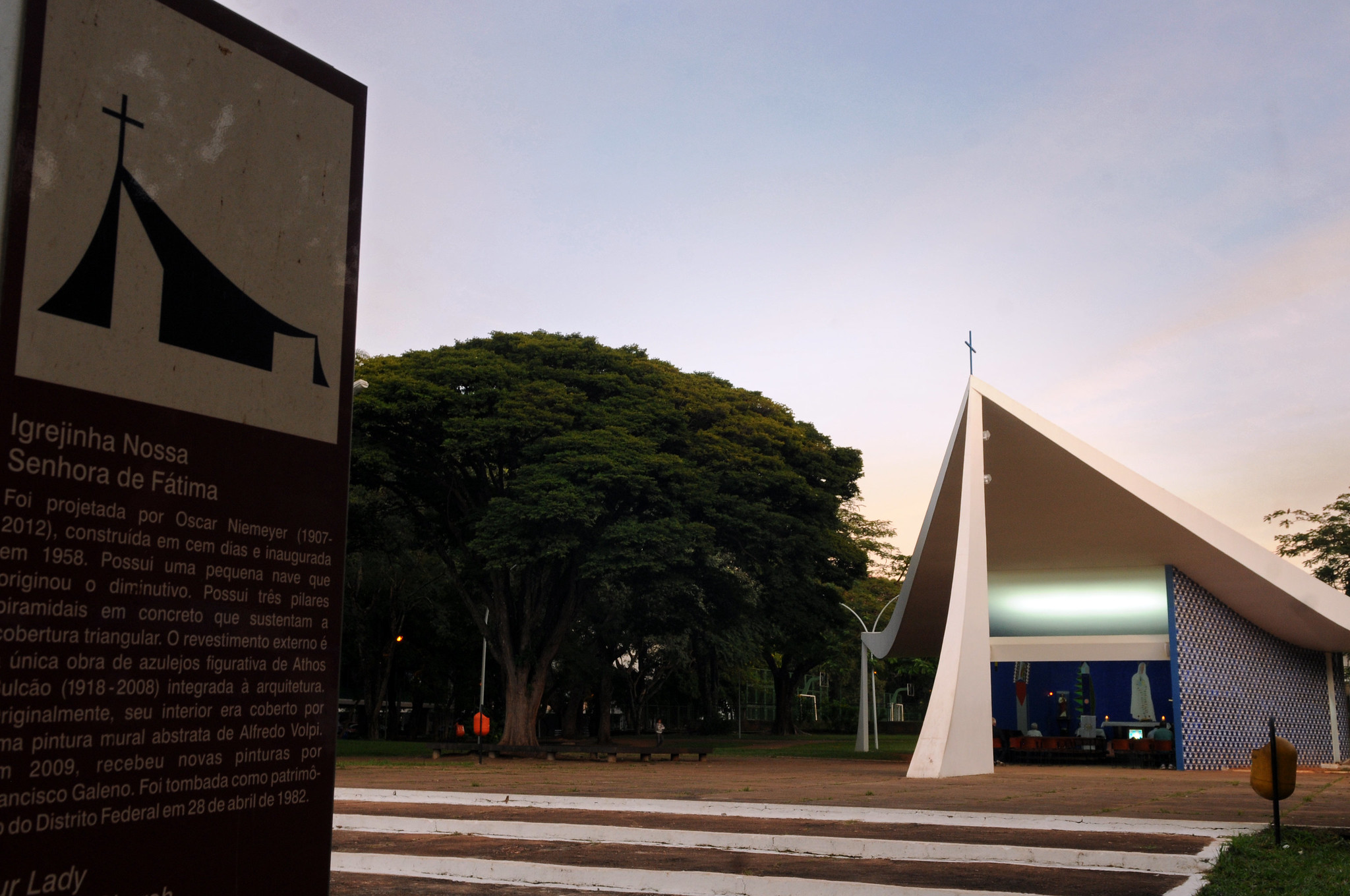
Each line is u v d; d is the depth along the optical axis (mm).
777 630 42219
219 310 3176
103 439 2832
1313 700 26391
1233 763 23203
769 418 34719
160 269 3021
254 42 3365
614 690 58000
